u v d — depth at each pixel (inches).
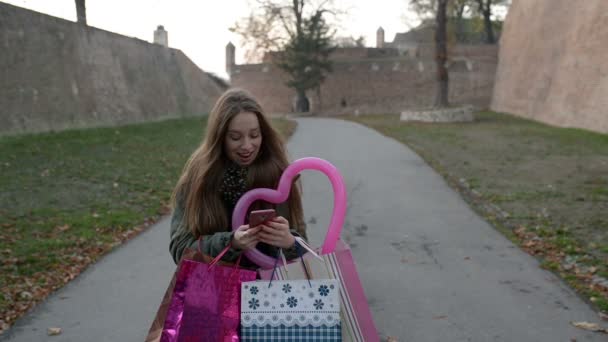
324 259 78.8
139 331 161.5
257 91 2229.3
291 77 2180.1
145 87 1123.3
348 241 266.1
